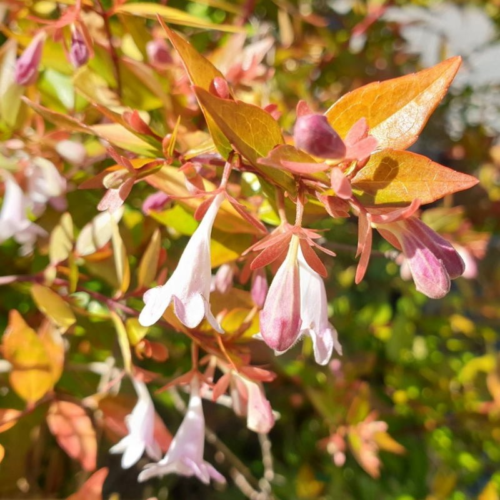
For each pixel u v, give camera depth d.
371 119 0.12
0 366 0.18
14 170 0.17
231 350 0.15
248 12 0.26
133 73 0.17
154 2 0.24
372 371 0.36
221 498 0.33
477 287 0.46
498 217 0.38
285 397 0.33
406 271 0.24
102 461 0.30
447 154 0.42
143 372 0.15
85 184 0.14
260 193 0.16
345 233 0.34
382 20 0.35
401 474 0.34
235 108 0.12
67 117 0.14
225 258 0.15
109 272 0.18
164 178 0.15
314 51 0.31
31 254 0.23
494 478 0.34
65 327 0.16
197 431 0.14
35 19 0.16
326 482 0.34
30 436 0.19
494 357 0.35
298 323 0.12
